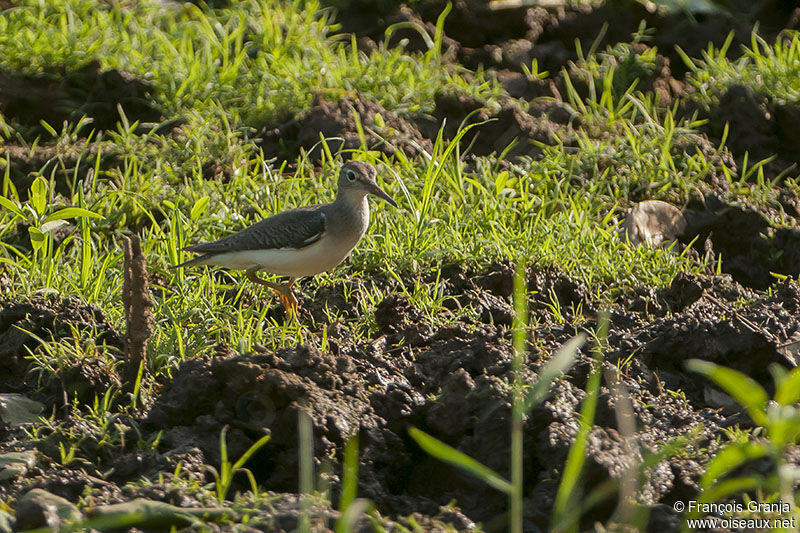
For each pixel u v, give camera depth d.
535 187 14.18
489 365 9.33
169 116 15.16
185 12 17.92
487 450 8.12
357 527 6.87
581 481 7.64
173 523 7.12
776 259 13.66
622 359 9.74
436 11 18.28
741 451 6.45
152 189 13.37
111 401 8.89
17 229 12.68
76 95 15.60
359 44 17.41
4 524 7.13
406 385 8.95
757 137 15.77
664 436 8.46
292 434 8.11
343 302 11.39
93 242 12.48
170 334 9.98
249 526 6.94
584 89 16.97
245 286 11.83
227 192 13.44
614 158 14.70
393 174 13.38
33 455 8.07
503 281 11.81
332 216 11.09
